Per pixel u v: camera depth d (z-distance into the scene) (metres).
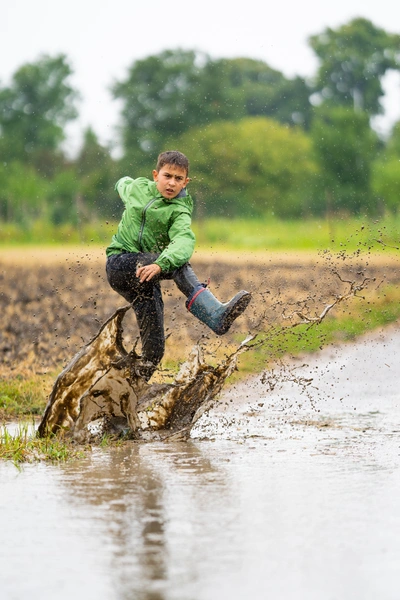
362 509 6.54
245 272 36.53
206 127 96.06
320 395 12.89
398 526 6.12
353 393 13.13
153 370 10.05
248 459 8.34
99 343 9.48
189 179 9.77
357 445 9.04
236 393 12.87
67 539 5.84
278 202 94.06
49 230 92.88
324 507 6.59
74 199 100.69
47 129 129.00
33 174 105.75
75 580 5.15
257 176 93.88
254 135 95.50
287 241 77.88
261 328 19.20
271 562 5.42
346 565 5.36
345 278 32.56
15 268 44.22
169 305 23.27
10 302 26.39
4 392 12.40
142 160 106.81
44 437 9.40
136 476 7.62
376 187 86.19
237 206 93.88
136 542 5.79
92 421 9.37
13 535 5.93
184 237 9.45
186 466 8.03
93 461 8.28
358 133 93.50
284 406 11.88
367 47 128.88
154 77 112.31
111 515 6.39
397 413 11.32
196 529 6.06
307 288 28.61
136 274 9.16
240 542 5.79
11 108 132.25
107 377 9.41
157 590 5.00
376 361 16.59
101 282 33.47
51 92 133.12
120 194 10.04
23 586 5.07
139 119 111.31
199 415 9.66
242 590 5.00
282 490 7.10
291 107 127.94
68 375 9.38
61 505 6.65
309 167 94.38
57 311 23.47
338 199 92.81
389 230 62.16
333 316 22.61
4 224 94.94
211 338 17.56
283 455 8.54
